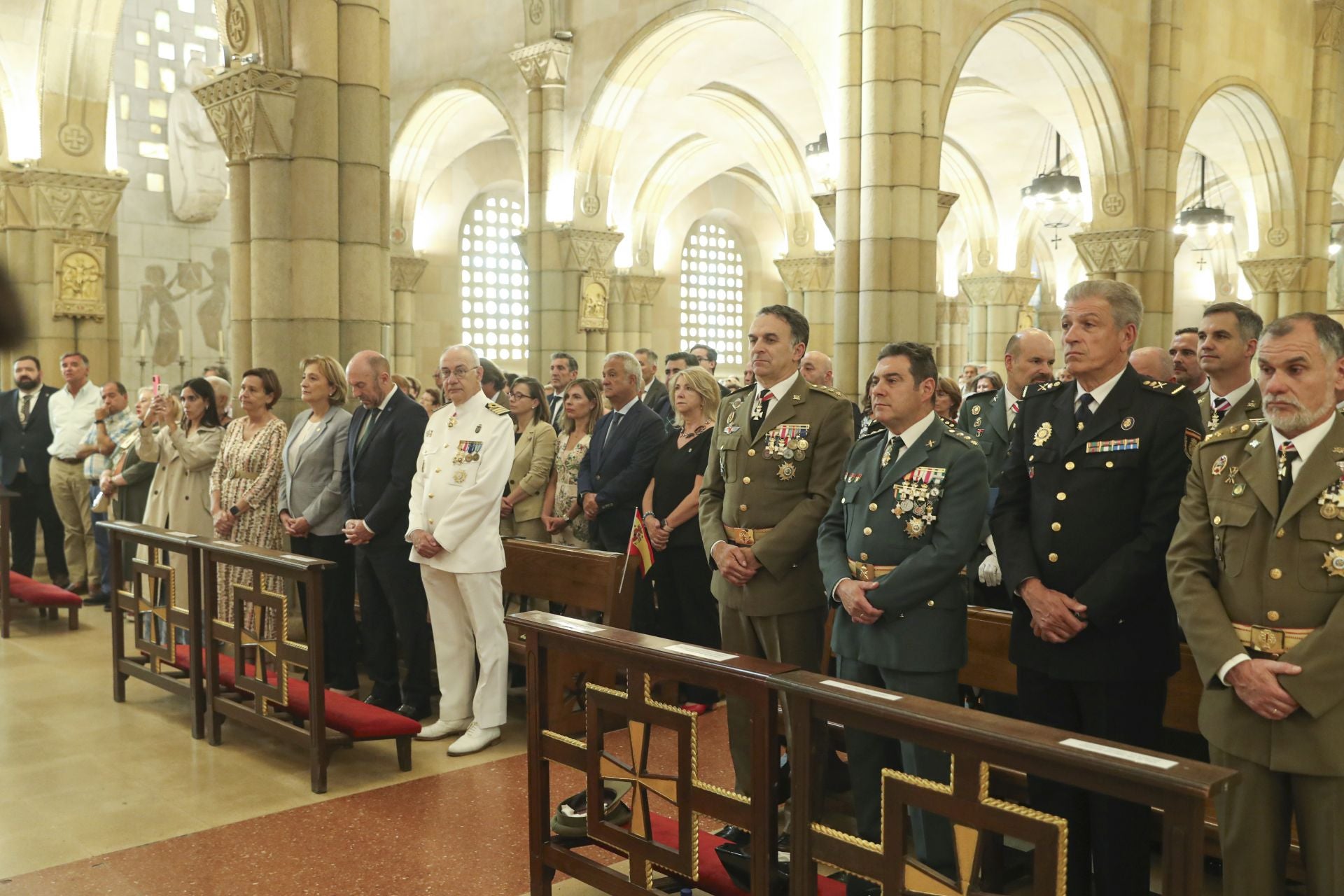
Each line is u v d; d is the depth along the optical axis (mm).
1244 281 25734
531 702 3436
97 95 10586
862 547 3426
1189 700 3584
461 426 5062
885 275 10906
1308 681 2521
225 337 17453
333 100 6938
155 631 5469
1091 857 3268
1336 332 2670
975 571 4988
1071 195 15750
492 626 4988
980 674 4008
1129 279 14383
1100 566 3088
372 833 3986
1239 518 2727
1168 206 14578
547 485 6488
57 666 6414
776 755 2805
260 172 6867
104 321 10797
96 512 8094
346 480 5672
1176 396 3146
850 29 10984
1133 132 14281
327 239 6945
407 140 18000
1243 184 18344
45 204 10312
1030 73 15070
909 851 3104
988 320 21484
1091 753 2160
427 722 5438
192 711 5125
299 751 4938
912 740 2486
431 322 21031
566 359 7562
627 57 14352
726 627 4105
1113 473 3127
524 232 15477
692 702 5680
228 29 6914
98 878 3594
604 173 15258
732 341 27078
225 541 5082
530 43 15352
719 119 18625
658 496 5754
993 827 2346
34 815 4141
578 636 3254
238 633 4836
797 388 4055
